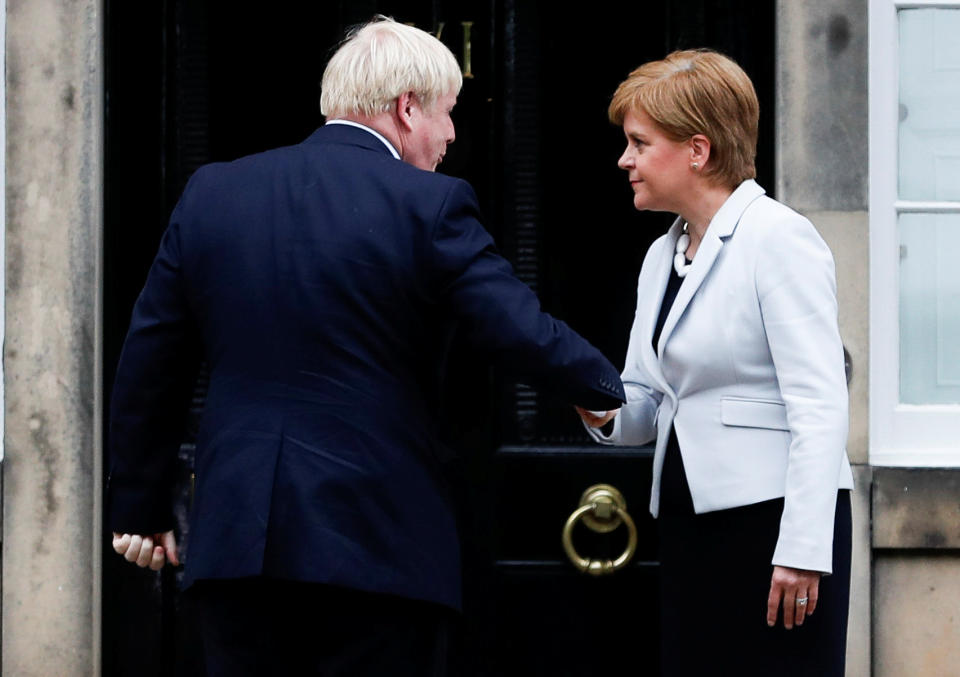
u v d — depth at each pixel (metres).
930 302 5.68
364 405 3.70
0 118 5.56
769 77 5.67
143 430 3.93
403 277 3.72
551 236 5.89
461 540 5.89
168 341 3.88
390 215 3.76
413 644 3.73
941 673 5.51
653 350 4.32
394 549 3.66
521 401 5.91
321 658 3.78
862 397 5.48
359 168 3.84
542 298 5.90
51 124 5.48
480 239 3.79
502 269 3.78
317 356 3.71
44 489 5.50
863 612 5.46
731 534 4.12
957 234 5.67
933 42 5.66
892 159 5.63
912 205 5.65
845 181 5.52
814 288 4.00
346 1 5.86
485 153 5.89
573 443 5.91
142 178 5.75
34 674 5.53
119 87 5.70
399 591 3.64
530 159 5.89
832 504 3.92
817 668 4.07
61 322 5.49
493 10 5.88
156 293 3.89
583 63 5.89
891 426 5.61
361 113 3.99
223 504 3.66
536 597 5.90
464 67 5.88
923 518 5.44
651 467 5.89
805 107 5.52
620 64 5.89
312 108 5.86
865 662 5.47
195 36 5.81
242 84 5.84
